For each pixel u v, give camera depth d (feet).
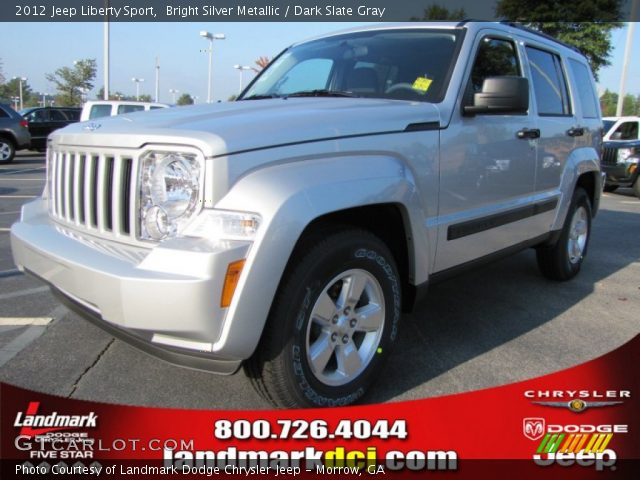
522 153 12.35
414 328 12.55
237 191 7.06
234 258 6.75
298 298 7.57
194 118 8.28
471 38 11.19
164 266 6.76
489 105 10.08
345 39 12.74
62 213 9.36
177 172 7.23
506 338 12.02
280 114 8.31
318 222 8.15
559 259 15.98
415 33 11.81
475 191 10.89
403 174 8.96
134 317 6.75
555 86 14.61
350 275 8.38
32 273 8.80
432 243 9.95
